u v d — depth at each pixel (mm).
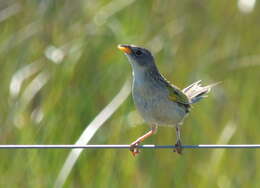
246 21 14242
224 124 13781
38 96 13445
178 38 13969
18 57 13812
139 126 13398
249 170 13656
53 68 13539
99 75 13438
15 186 12953
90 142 13148
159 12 14141
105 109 13039
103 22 13781
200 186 13352
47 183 12859
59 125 13109
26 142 13000
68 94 13297
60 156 13055
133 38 13727
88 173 13133
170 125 11797
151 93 11438
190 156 13547
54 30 13953
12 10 14242
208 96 13898
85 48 13570
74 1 14117
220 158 13508
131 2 14047
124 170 13172
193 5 14281
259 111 13836
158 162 13367
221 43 14234
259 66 14047
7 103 13484
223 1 14391
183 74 13688
